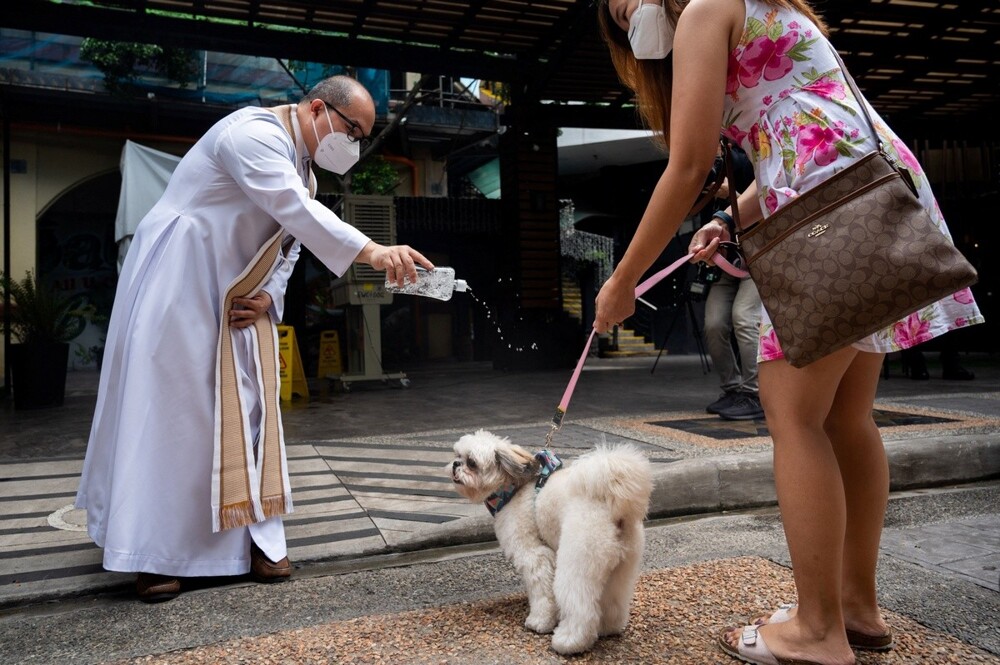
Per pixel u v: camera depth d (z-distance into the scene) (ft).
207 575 8.34
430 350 53.06
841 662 5.68
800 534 5.77
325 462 14.70
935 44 31.30
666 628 6.91
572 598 6.33
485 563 9.29
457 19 29.66
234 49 29.17
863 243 5.00
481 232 45.50
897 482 12.82
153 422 8.21
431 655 6.38
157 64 37.63
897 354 36.81
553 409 22.15
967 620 6.93
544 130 38.47
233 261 8.77
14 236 38.29
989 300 42.34
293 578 8.80
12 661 6.53
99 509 8.66
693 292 20.13
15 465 14.79
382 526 10.42
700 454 13.78
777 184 5.72
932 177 39.63
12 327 30.53
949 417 17.56
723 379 19.17
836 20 28.89
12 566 9.00
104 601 8.13
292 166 8.46
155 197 32.83
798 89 5.77
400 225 42.32
